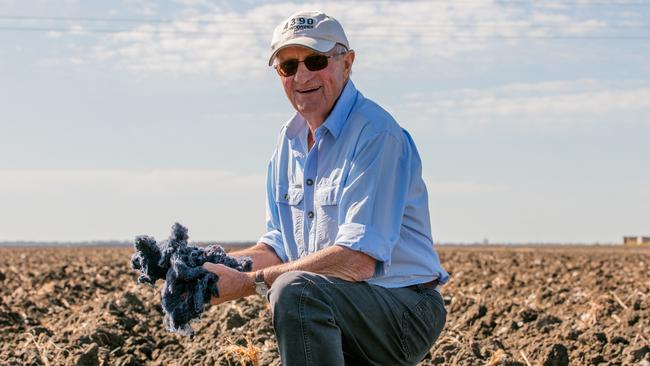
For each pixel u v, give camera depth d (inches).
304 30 173.8
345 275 165.5
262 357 265.0
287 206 185.8
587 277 690.2
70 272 777.6
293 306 160.6
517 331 372.2
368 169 168.9
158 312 416.5
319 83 174.6
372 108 176.4
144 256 167.0
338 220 171.9
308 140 182.2
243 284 166.2
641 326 366.9
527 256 1323.8
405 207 175.8
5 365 279.7
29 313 432.1
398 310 171.2
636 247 3169.3
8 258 1294.3
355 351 171.3
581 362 304.7
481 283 644.7
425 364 277.7
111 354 301.7
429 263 177.3
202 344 311.4
